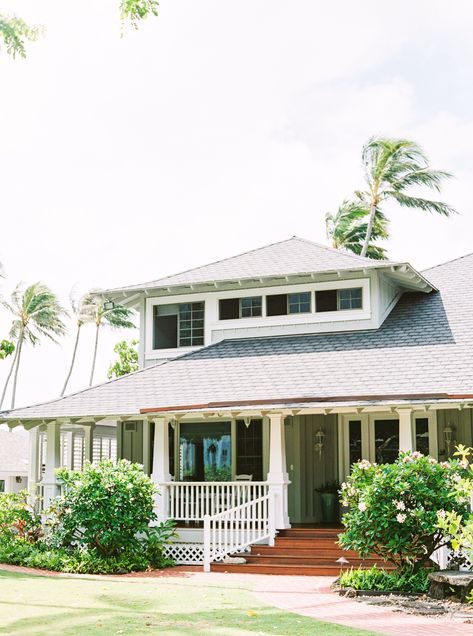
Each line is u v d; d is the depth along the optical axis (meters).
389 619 11.13
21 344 65.00
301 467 21.59
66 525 17.95
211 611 11.58
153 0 13.43
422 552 14.07
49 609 11.61
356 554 17.36
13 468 39.06
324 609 12.05
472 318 21.45
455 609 11.98
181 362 22.48
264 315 23.30
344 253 23.80
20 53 14.62
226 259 25.52
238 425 21.89
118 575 16.81
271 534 18.27
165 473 19.53
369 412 21.31
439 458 20.20
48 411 20.50
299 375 20.08
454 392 17.59
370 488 13.94
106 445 33.09
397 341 20.95
